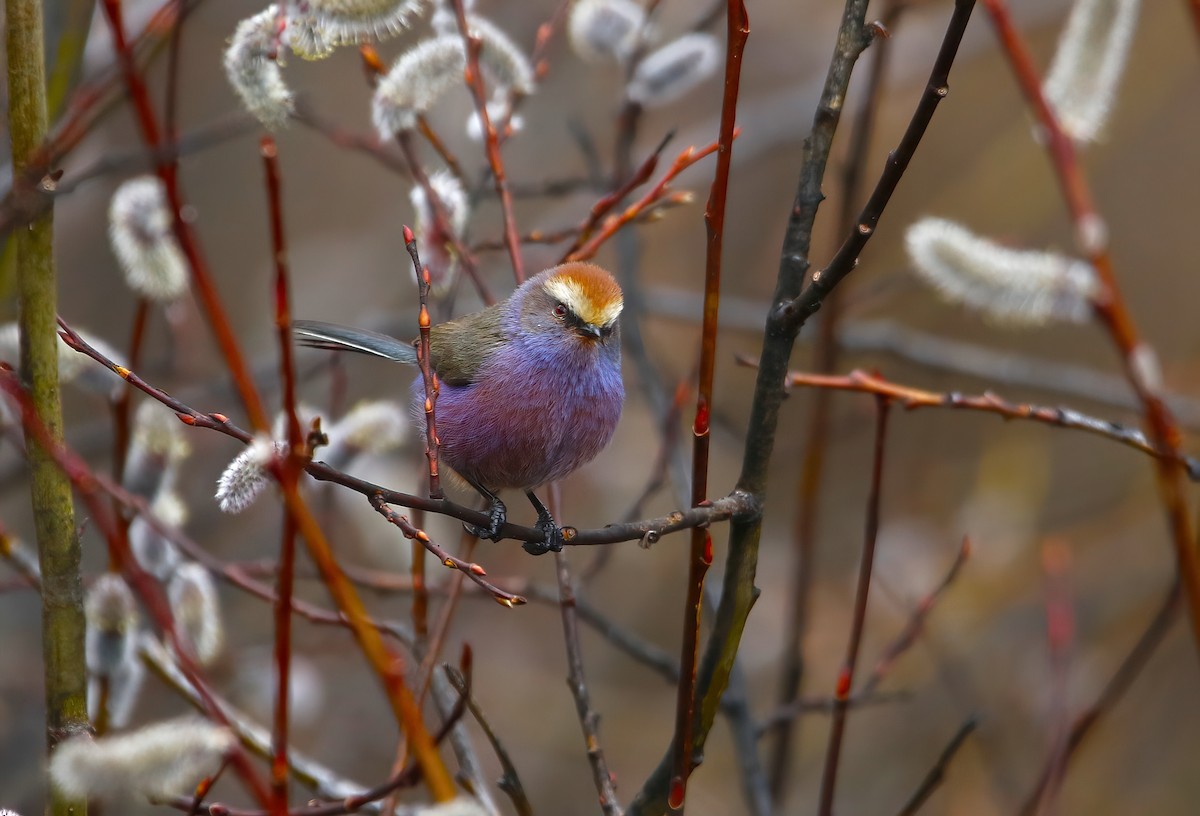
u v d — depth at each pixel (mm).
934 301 17047
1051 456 17453
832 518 17047
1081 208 5293
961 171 17641
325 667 14555
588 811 14672
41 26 5562
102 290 17000
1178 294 18953
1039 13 16406
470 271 8328
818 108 6039
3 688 12008
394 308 17438
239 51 6051
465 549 8438
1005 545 14938
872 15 16562
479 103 8227
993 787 12531
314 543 4742
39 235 5543
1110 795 13859
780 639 14867
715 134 15820
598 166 10328
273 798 4781
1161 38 17438
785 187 18078
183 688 7977
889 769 14609
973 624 14516
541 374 8359
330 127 9539
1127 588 15500
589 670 15930
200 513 13898
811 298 5926
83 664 5727
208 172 18828
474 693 15297
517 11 16844
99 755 4363
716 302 5863
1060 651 7848
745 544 6355
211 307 4746
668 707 15578
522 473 8641
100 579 7570
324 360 13664
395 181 19250
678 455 10695
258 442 4746
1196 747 14594
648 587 16328
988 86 18109
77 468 4949
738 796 14242
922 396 7270
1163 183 19375
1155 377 5773
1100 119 6086
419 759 4836
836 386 7410
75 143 5543
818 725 15172
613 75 17312
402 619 13938
